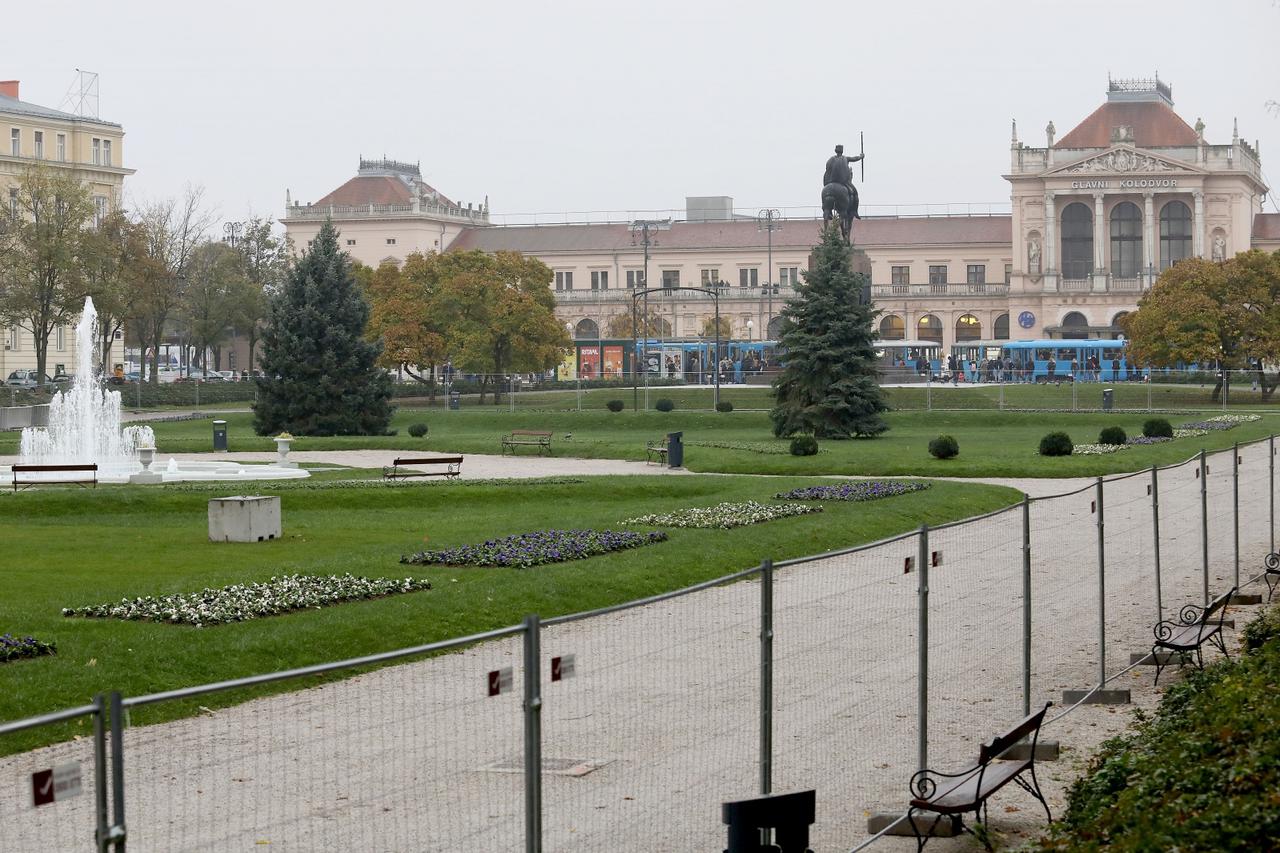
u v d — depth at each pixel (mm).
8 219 142625
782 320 101812
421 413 127375
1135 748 19094
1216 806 14586
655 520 47188
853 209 131375
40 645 26312
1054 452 78312
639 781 15312
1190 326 134500
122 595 32438
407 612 30672
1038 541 29297
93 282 138375
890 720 20328
